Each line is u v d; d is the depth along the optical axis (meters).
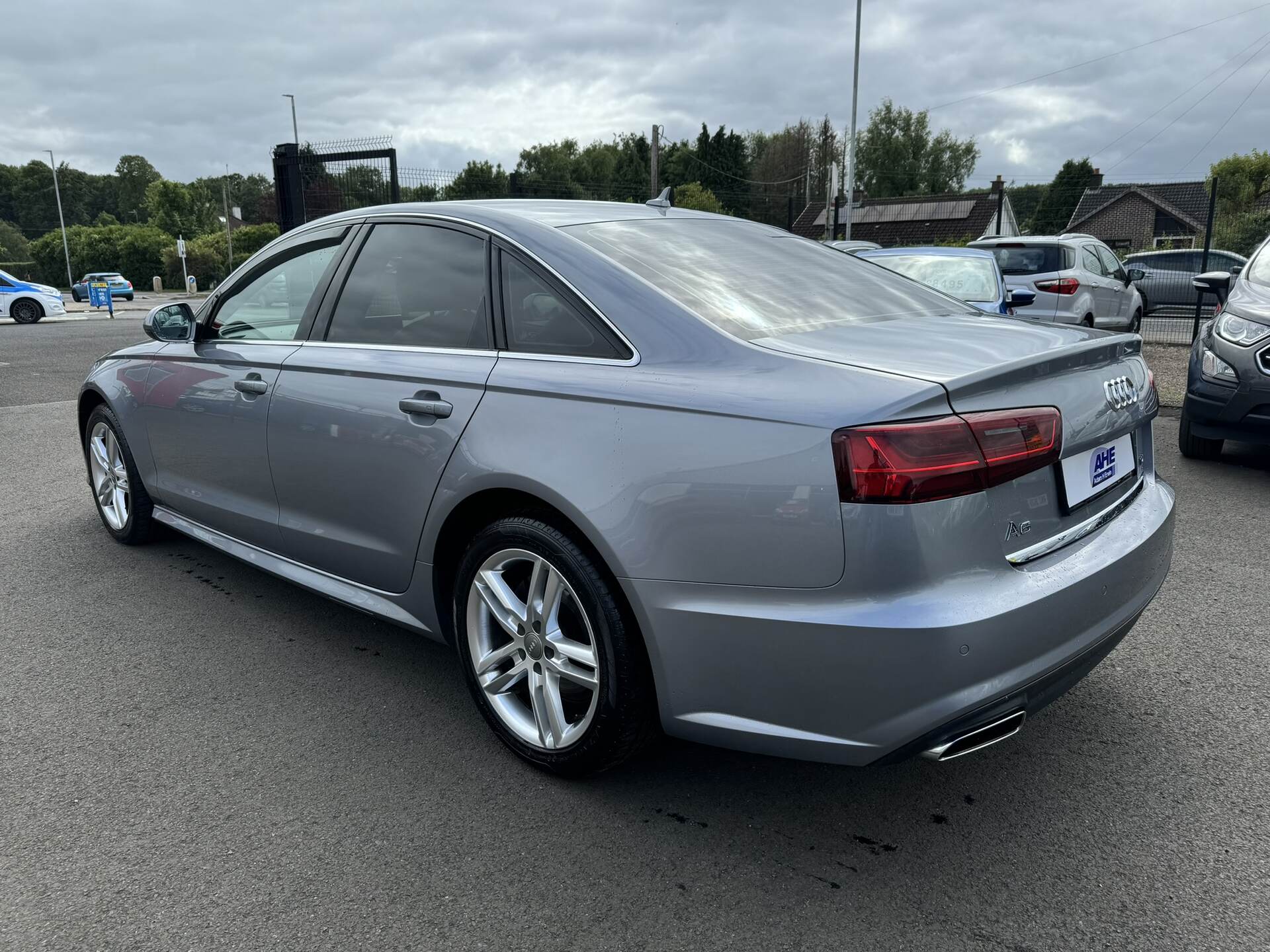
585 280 2.47
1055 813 2.40
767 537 1.98
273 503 3.38
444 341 2.76
